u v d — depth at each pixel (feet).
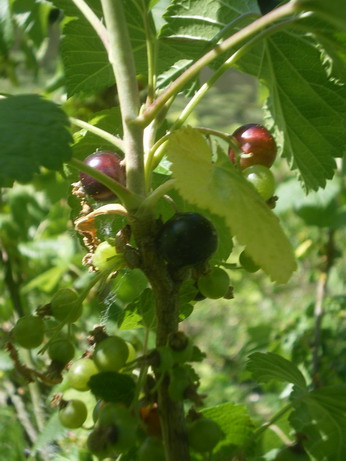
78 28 0.65
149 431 0.50
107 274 0.49
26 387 1.08
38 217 1.41
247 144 0.54
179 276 0.47
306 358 1.27
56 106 0.44
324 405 0.55
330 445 0.54
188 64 0.67
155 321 0.53
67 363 0.50
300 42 0.59
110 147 0.63
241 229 0.42
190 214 0.46
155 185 0.62
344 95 0.60
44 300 1.35
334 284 1.95
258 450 0.66
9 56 1.41
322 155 0.62
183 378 0.46
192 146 0.45
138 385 0.46
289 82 0.61
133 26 0.63
